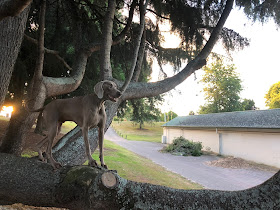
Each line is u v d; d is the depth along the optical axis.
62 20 6.01
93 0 6.18
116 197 2.12
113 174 2.26
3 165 2.35
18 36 2.80
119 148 17.47
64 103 2.62
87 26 6.00
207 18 5.62
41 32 3.15
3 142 3.57
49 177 2.32
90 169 2.31
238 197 2.09
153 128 48.25
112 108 4.20
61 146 3.56
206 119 20.64
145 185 2.27
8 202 2.51
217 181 9.27
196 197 2.17
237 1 5.41
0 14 2.04
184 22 5.49
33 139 11.57
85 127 2.46
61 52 7.09
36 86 3.33
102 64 4.46
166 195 2.19
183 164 13.03
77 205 2.21
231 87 35.94
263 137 13.72
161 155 16.36
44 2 3.14
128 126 49.03
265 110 16.94
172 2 5.47
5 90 2.85
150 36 6.20
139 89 4.48
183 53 6.01
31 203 2.37
